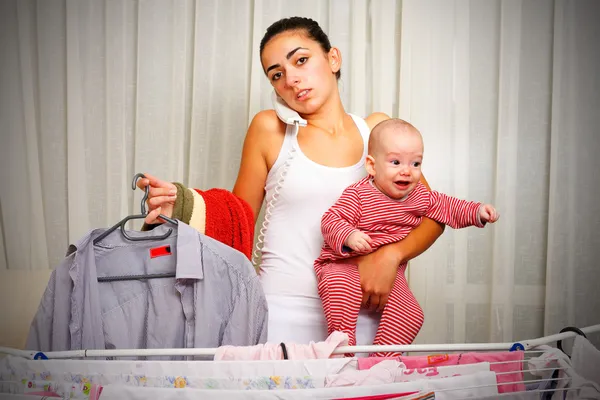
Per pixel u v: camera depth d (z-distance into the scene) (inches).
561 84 78.2
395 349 42.0
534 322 80.7
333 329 53.7
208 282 49.3
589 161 78.1
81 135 81.7
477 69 80.3
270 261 60.1
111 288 51.2
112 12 82.0
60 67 83.2
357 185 57.6
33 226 82.4
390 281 54.3
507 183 78.6
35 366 40.8
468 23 79.2
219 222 54.6
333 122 62.2
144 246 51.1
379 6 79.5
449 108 78.6
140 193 81.4
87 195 82.4
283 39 60.1
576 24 78.2
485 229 80.7
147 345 50.8
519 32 79.1
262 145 62.6
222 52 80.6
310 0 80.0
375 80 79.3
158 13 81.5
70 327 48.3
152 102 81.2
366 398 38.0
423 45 78.6
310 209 59.4
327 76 61.3
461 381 39.3
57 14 83.1
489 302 80.3
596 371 41.2
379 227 56.0
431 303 78.2
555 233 78.1
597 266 77.7
